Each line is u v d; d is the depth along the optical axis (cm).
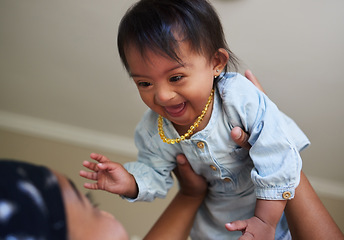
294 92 180
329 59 169
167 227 83
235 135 77
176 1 73
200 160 85
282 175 75
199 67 72
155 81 71
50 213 36
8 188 34
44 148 219
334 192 200
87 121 221
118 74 199
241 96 80
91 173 79
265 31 168
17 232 33
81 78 205
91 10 182
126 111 212
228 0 163
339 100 178
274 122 78
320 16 160
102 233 41
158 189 87
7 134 225
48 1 185
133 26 71
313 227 74
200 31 72
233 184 89
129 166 88
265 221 75
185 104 75
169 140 85
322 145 192
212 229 98
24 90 218
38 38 197
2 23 196
